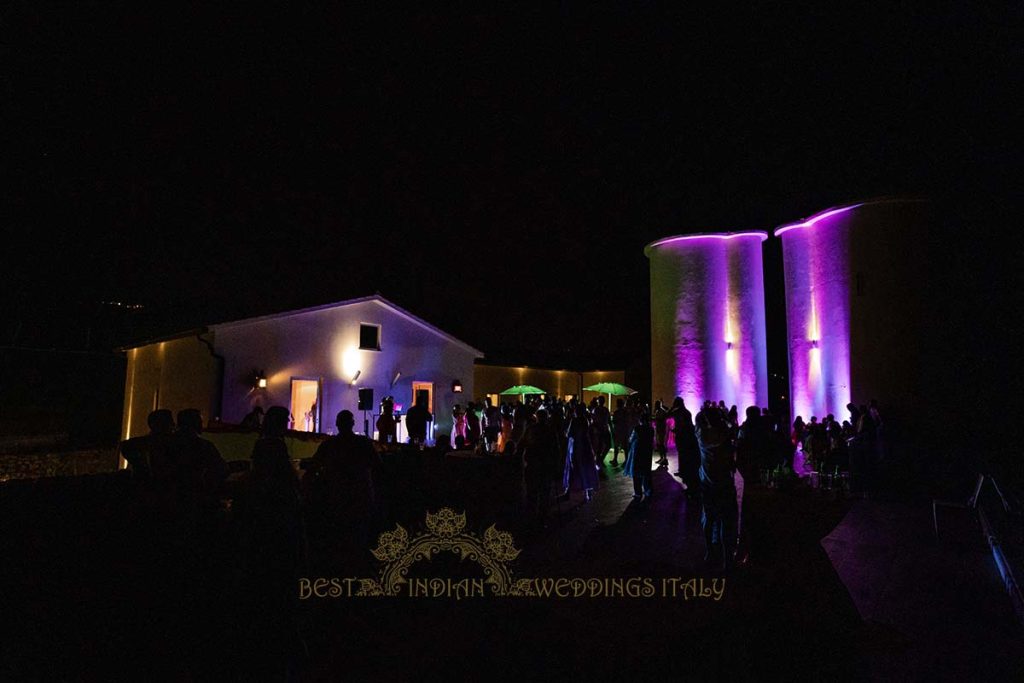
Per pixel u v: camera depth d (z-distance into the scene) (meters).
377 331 18.34
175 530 4.36
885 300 14.93
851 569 6.60
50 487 5.92
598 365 29.50
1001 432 13.15
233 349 15.41
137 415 19.55
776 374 23.20
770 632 4.94
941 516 9.16
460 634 4.75
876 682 4.14
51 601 4.55
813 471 13.41
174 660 3.88
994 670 4.29
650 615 5.23
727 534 6.59
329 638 4.63
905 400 14.34
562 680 4.06
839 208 16.05
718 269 20.20
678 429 9.16
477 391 25.45
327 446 5.32
